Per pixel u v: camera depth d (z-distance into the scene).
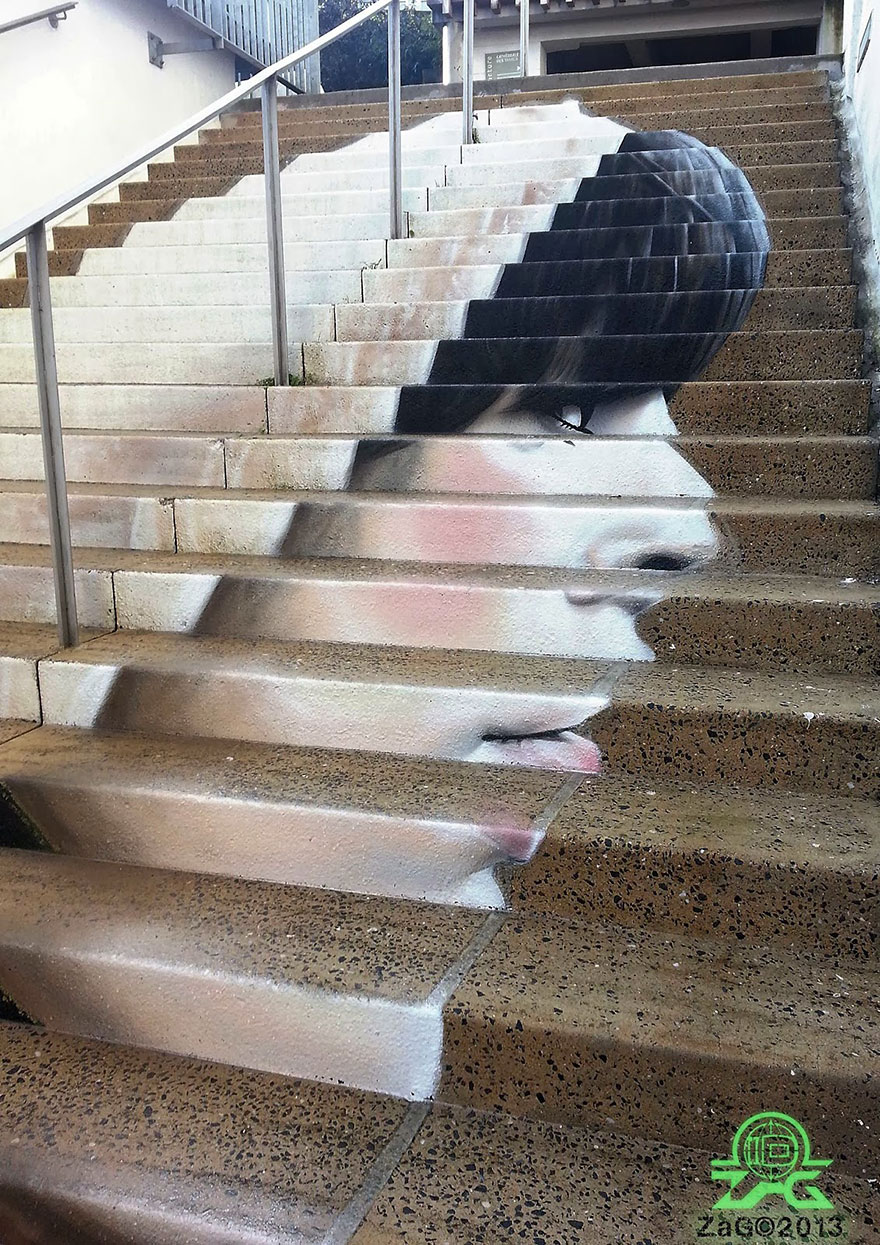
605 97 5.12
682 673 1.95
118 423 3.14
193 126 2.48
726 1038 1.30
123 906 1.69
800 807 1.67
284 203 4.17
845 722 1.68
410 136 4.86
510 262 3.54
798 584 2.07
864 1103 1.24
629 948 1.52
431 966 1.49
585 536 2.28
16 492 2.73
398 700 1.92
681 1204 1.21
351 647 2.20
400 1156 1.31
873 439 2.33
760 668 1.97
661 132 4.23
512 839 1.62
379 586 2.18
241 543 2.53
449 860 1.66
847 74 4.36
